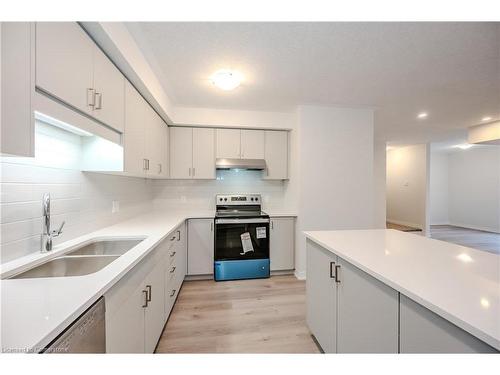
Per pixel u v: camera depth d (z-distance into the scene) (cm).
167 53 187
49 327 63
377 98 284
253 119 329
